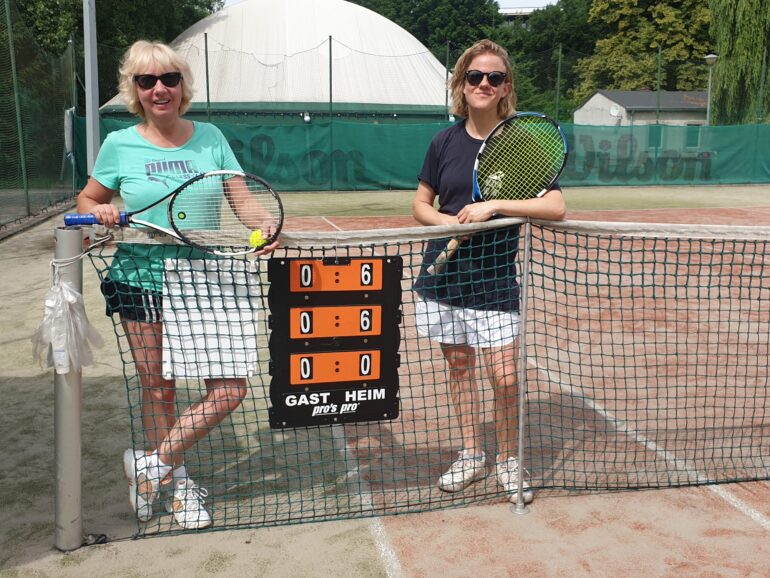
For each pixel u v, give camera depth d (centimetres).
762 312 642
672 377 470
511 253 310
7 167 1220
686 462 347
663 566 263
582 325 591
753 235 319
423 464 348
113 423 399
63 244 253
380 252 611
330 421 292
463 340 316
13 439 381
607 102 4022
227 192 285
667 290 706
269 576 259
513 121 297
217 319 282
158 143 281
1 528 293
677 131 2334
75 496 273
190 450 364
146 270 279
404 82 3191
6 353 527
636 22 4497
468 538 283
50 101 1560
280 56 3119
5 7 1218
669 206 1730
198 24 3403
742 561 266
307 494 321
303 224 1376
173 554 273
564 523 293
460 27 6031
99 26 3003
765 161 2425
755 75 2741
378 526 292
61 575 259
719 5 2789
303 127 2081
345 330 287
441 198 324
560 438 374
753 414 396
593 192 2112
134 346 288
